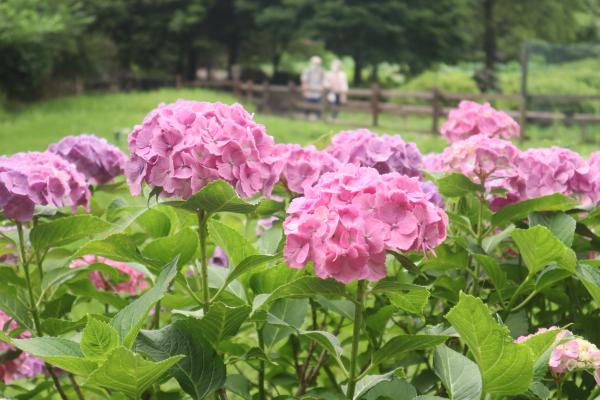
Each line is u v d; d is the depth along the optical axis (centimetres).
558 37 4706
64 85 3441
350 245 205
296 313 288
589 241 316
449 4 4184
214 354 240
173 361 199
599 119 2247
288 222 219
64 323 279
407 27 4153
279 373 322
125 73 3894
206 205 232
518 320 280
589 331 301
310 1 4122
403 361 318
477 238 304
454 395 228
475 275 300
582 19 5197
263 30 4341
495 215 295
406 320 333
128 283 353
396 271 312
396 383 248
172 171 230
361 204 211
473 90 3925
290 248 213
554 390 296
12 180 263
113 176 341
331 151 333
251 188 238
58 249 333
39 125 2186
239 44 4675
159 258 261
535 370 226
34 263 308
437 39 4197
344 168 227
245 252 274
